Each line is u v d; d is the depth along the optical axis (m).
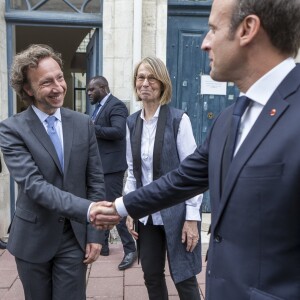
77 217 1.79
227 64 1.18
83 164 1.98
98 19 4.42
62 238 1.93
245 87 1.21
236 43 1.14
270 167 1.04
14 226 1.95
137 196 1.68
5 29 4.35
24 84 1.87
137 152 2.36
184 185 1.58
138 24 4.16
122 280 3.42
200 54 4.64
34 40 6.66
